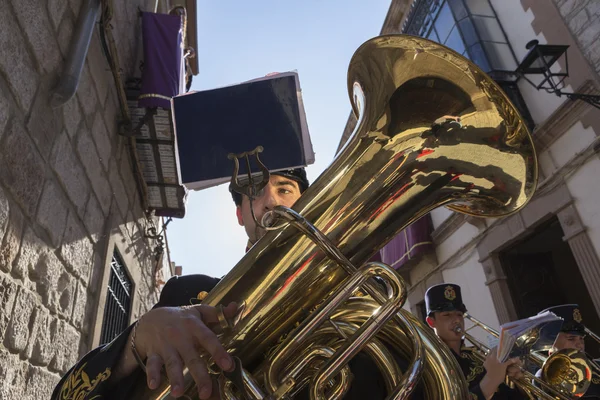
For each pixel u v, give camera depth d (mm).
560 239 7164
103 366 859
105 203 3824
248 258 905
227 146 2324
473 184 1110
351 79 1292
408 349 920
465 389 851
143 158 4848
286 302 874
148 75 4281
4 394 2102
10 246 2162
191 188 2434
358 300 977
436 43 1146
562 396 1521
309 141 2027
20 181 2262
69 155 2971
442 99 1114
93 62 3531
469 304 7375
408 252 8766
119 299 4566
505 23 7246
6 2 2154
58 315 2785
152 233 5980
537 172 1169
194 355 690
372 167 1011
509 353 1460
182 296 1129
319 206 955
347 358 778
